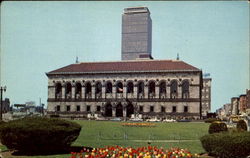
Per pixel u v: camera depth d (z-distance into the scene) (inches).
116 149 930.1
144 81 4975.4
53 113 5315.0
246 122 1601.9
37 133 991.0
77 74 5265.8
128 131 2180.1
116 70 5083.7
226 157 922.7
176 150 904.3
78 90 5359.3
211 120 3759.8
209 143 963.3
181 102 4795.8
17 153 1035.3
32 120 1056.8
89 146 1294.3
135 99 4982.8
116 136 1808.6
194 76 4771.2
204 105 6683.1
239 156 908.0
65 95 5305.1
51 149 1061.1
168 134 1950.1
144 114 4928.6
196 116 4712.1
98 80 5182.1
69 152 1066.7
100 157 840.9
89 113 5162.4
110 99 5093.5
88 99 5196.9
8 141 1014.4
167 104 4854.8
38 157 948.0
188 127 2687.0
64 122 1078.4
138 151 890.7
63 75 5334.6
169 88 4864.7
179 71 4810.5
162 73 4901.6
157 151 885.8
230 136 919.0
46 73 5393.7
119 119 4352.9
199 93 4734.3
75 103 5251.0
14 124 1006.4
